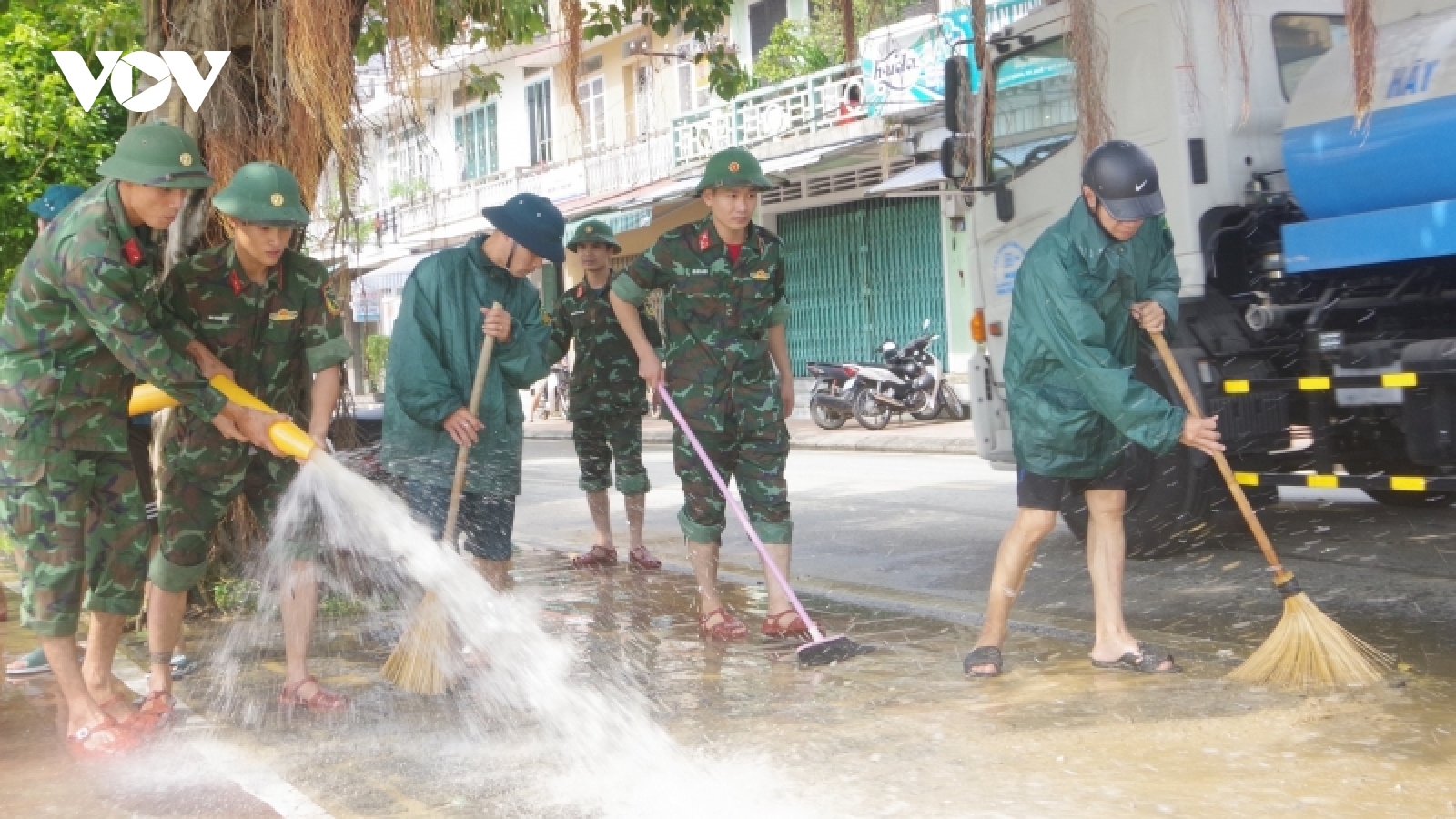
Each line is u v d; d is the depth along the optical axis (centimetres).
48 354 419
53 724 459
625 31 2239
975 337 809
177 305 449
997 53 768
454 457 508
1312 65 674
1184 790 353
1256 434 620
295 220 437
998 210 777
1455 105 521
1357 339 595
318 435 475
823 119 1839
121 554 446
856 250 2067
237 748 427
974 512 943
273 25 585
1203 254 659
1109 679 470
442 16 644
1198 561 706
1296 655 451
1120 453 475
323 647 568
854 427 1875
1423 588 609
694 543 576
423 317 505
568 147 2552
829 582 697
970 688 467
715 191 550
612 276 770
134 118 630
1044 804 347
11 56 971
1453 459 547
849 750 401
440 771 398
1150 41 673
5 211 984
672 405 568
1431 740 384
